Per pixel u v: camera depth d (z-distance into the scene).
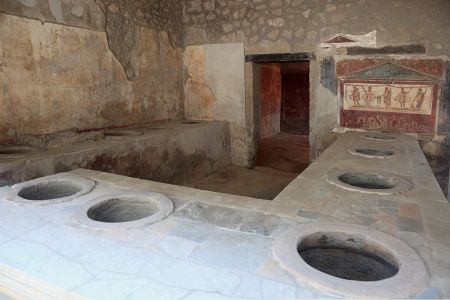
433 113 4.36
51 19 3.73
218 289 1.12
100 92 4.43
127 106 4.91
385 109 4.64
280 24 5.23
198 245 1.44
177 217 1.75
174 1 5.77
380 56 4.57
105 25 4.43
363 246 1.51
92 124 4.34
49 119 3.78
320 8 4.90
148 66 5.27
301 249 1.52
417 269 1.22
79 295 1.09
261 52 5.44
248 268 1.25
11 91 3.38
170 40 5.74
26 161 2.72
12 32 3.36
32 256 1.35
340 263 1.55
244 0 5.45
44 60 3.68
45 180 2.41
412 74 4.41
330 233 1.54
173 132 4.58
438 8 4.18
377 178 2.53
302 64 8.02
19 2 3.40
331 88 4.96
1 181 2.54
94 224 1.65
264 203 1.95
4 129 3.35
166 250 1.40
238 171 5.63
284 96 8.52
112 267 1.26
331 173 2.54
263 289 1.12
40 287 1.17
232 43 5.64
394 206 1.89
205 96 6.03
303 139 7.71
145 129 4.86
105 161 3.47
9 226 1.65
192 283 1.16
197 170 5.11
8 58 3.34
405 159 3.02
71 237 1.53
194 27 5.93
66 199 2.03
